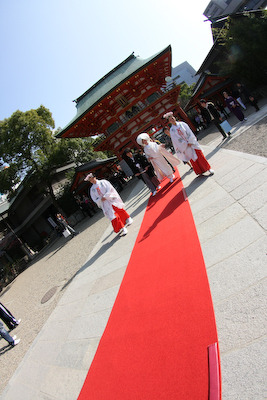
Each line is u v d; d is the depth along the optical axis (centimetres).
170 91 2212
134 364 246
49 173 2300
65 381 304
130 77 2127
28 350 470
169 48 2044
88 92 2512
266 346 180
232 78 2131
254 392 159
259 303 214
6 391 382
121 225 708
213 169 652
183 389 188
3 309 672
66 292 642
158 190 884
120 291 411
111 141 2417
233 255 292
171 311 277
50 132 2214
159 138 3203
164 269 368
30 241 3247
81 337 372
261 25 1598
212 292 261
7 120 2083
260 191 378
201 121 2423
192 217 456
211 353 198
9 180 2122
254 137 707
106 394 237
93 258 752
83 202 2102
